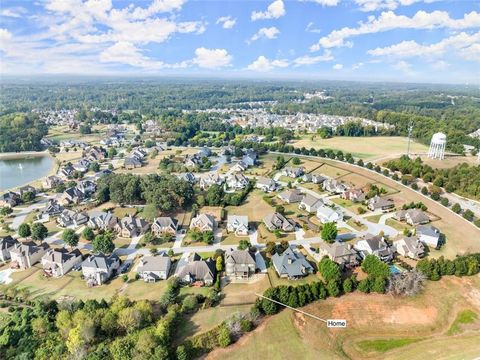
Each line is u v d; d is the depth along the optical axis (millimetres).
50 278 86812
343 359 60562
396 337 65750
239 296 76125
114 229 110688
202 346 62094
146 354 58688
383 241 94938
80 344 61719
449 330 67438
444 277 81000
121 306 69438
